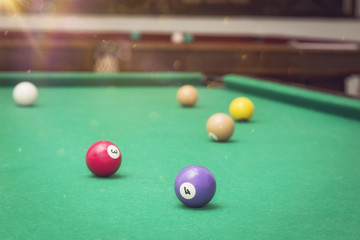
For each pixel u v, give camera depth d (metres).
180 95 1.79
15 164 1.04
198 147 1.21
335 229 0.69
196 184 0.77
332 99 1.64
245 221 0.72
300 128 1.45
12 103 1.83
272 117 1.61
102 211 0.76
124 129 1.42
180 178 0.78
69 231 0.68
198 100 1.96
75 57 3.13
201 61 3.23
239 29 4.14
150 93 2.13
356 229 0.69
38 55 3.12
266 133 1.38
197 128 1.44
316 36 4.21
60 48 3.11
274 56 3.26
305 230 0.69
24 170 0.99
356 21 4.23
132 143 1.25
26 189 0.87
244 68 3.26
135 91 2.18
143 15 4.05
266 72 3.27
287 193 0.86
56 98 1.96
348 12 4.23
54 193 0.85
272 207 0.79
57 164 1.04
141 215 0.75
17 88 1.77
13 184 0.90
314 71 3.28
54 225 0.70
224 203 0.81
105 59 3.13
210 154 1.14
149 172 0.99
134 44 3.16
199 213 0.76
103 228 0.69
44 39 3.53
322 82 3.62
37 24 3.92
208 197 0.77
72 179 0.93
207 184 0.77
